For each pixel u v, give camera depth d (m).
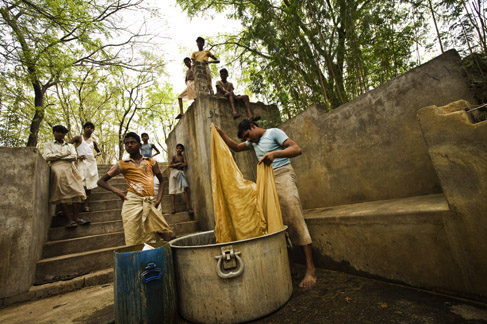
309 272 2.35
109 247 3.74
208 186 4.36
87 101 12.11
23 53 5.48
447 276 1.72
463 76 2.17
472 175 1.58
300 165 3.87
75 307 2.31
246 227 2.41
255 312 1.78
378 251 2.15
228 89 5.29
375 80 4.34
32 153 3.10
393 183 2.66
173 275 1.92
